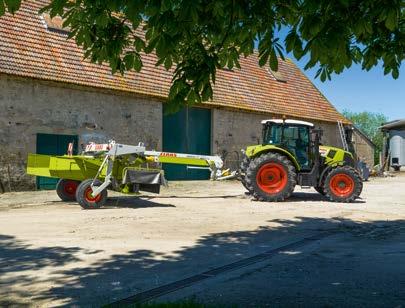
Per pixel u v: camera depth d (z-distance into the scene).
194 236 7.77
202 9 3.41
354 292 4.67
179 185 18.41
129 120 18.36
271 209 11.48
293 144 13.77
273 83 26.02
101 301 4.33
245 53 4.21
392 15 3.16
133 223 8.94
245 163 14.28
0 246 6.79
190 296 4.49
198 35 4.16
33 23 17.08
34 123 15.59
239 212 10.83
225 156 22.00
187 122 20.72
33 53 16.11
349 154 14.00
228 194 15.27
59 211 10.51
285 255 6.46
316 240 7.59
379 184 21.98
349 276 5.32
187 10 3.05
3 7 3.25
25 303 4.30
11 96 15.05
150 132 19.09
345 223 9.42
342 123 27.97
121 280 5.09
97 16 3.93
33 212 10.33
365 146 29.44
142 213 10.33
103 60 4.50
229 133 22.23
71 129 16.56
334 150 13.84
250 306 4.20
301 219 9.88
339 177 13.32
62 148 16.39
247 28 3.75
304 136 13.81
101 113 17.47
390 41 4.13
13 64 15.16
